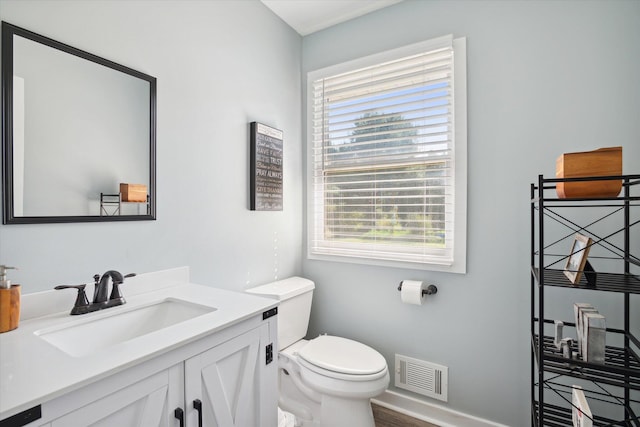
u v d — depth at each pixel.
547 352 1.27
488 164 1.69
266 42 2.00
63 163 1.09
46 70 1.04
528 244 1.59
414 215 1.93
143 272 1.34
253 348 1.14
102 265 1.21
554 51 1.54
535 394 1.57
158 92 1.39
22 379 0.67
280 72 2.12
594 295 1.47
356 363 1.58
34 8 1.02
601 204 1.45
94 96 1.17
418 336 1.89
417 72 1.89
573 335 1.51
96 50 1.18
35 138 1.02
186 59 1.51
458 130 1.75
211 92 1.64
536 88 1.57
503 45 1.65
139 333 1.19
